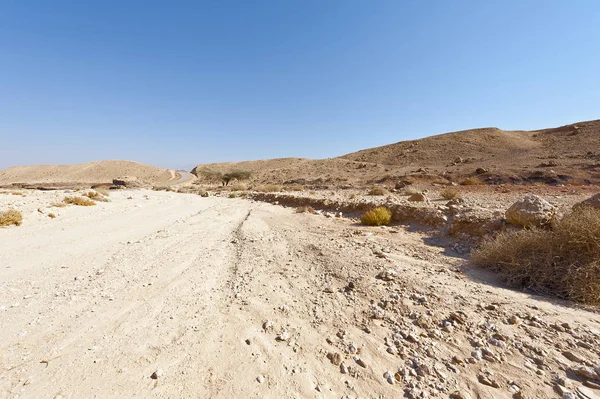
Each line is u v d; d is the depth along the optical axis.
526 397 2.10
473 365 2.45
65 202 14.33
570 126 58.41
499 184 21.77
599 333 2.75
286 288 4.33
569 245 4.02
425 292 3.83
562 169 23.84
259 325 3.29
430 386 2.26
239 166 107.38
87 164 114.75
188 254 6.50
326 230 8.77
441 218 8.11
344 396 2.22
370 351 2.73
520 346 2.63
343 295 3.96
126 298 4.12
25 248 7.05
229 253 6.61
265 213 13.33
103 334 3.15
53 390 2.31
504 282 4.20
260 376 2.44
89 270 5.40
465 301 3.54
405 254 5.81
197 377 2.45
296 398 2.21
